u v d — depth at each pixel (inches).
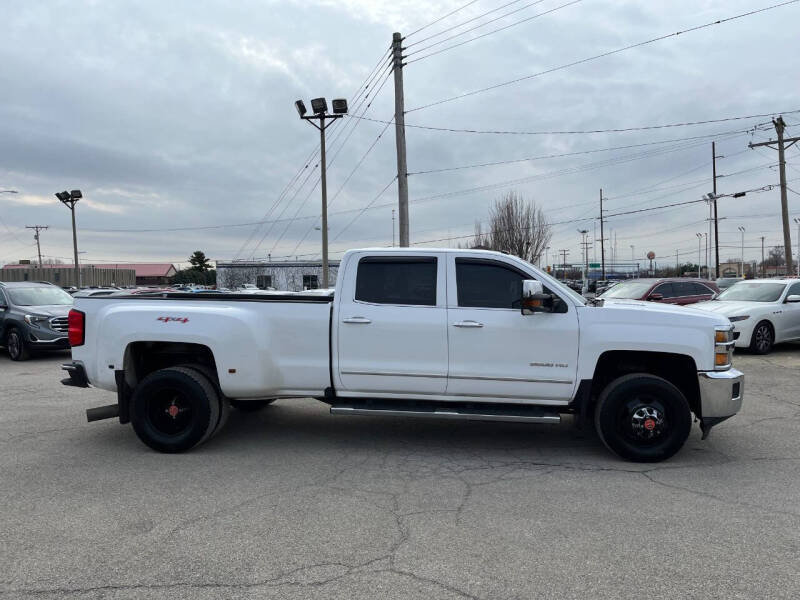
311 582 121.4
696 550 135.6
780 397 312.7
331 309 213.3
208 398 211.5
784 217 1128.8
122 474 190.7
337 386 213.8
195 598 115.2
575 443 229.9
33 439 234.5
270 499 168.6
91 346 222.7
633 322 202.4
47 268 2795.3
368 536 143.5
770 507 162.2
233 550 135.7
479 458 209.9
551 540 141.1
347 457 210.8
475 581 121.7
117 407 226.8
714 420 200.8
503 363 205.6
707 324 201.6
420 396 211.6
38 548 136.7
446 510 160.4
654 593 117.0
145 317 215.0
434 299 210.2
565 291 208.2
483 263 211.5
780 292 495.2
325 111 919.0
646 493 173.3
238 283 2071.9
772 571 125.7
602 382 217.9
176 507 162.1
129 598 115.3
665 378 219.6
